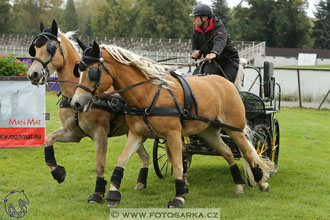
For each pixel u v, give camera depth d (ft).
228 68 24.59
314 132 46.57
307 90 70.33
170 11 226.17
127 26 244.63
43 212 18.83
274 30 241.55
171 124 18.39
